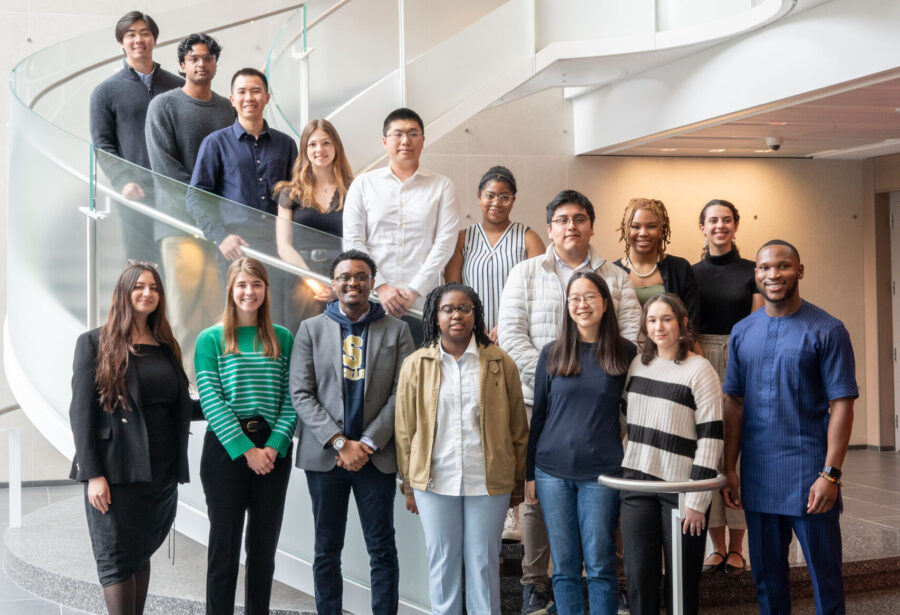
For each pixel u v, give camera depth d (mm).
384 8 6180
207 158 4645
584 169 8891
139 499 3697
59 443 4680
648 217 4496
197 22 6875
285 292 4254
